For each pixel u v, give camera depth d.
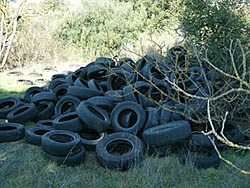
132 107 5.42
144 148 4.89
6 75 11.63
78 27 15.34
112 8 15.93
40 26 15.15
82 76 7.30
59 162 4.50
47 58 14.42
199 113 5.30
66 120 5.52
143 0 15.98
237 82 5.79
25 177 4.16
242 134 5.06
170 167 4.47
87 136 5.32
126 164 4.38
